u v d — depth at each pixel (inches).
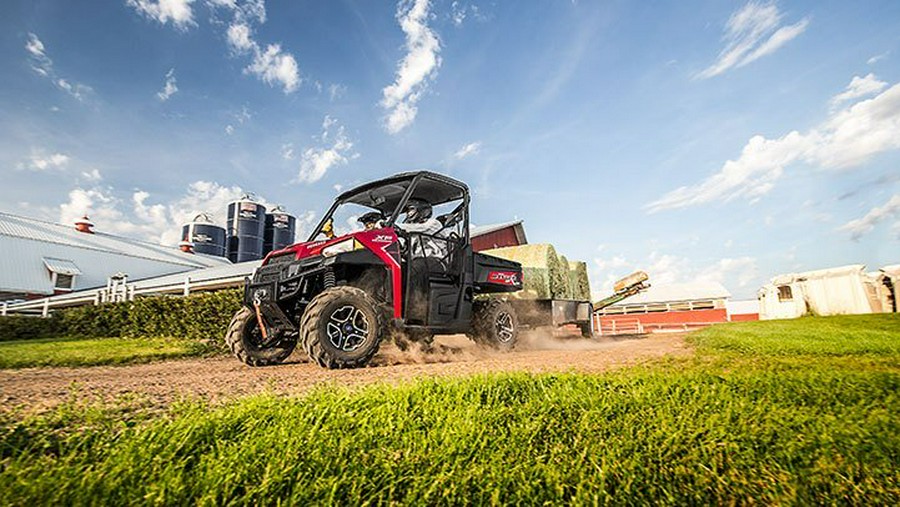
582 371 123.0
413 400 75.0
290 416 65.0
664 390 83.7
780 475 45.2
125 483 42.5
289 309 181.9
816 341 207.6
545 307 313.7
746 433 56.8
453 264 208.8
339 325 162.4
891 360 144.9
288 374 143.3
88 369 169.3
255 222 1582.2
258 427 59.7
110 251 1163.9
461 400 75.3
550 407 70.6
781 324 413.1
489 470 45.9
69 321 391.2
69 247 1099.3
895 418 64.0
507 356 207.8
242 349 185.9
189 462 48.6
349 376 135.0
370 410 67.4
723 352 179.9
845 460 48.5
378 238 179.3
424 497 40.3
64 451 52.7
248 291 186.1
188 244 1439.5
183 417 64.1
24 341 317.1
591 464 48.0
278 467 45.3
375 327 165.2
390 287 181.9
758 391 84.0
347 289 165.5
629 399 76.3
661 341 294.8
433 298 195.9
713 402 73.9
